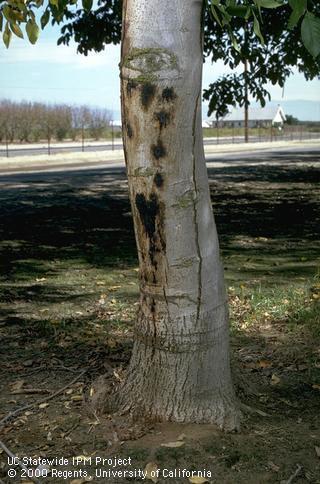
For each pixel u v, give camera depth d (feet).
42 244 34.17
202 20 10.51
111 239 35.58
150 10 10.18
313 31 8.39
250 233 36.65
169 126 10.41
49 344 17.47
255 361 15.66
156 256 11.02
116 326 19.08
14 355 16.65
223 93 39.45
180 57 10.25
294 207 48.49
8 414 12.81
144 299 11.55
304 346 16.76
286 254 30.09
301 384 14.07
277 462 10.67
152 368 11.57
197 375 11.40
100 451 11.03
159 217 10.79
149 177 10.66
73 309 21.22
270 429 11.70
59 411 12.72
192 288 11.10
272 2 9.06
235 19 33.37
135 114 10.52
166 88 10.28
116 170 91.56
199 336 11.27
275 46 36.32
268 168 89.86
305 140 229.04
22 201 54.24
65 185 68.49
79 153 132.26
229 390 11.85
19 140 185.26
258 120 329.11
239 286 23.50
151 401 11.60
